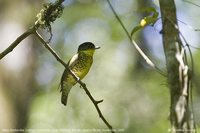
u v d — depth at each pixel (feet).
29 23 34.47
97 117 58.75
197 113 39.58
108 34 58.80
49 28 18.30
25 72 33.91
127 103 58.49
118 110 58.54
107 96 59.47
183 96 12.51
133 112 57.72
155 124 55.67
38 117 56.65
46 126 57.06
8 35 33.55
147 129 55.88
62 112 58.54
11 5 34.32
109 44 59.57
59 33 58.13
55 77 57.72
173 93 12.69
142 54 16.24
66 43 58.29
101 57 60.03
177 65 13.12
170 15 14.26
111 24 56.95
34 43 34.78
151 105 57.00
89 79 60.23
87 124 58.44
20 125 33.32
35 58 34.76
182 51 13.58
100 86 60.03
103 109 59.00
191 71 13.30
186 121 12.10
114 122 57.88
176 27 13.99
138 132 56.39
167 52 13.56
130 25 55.36
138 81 58.39
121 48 59.31
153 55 55.77
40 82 55.11
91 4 57.16
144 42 55.72
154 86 57.00
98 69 60.18
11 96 33.04
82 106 59.47
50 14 18.17
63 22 57.67
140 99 57.67
